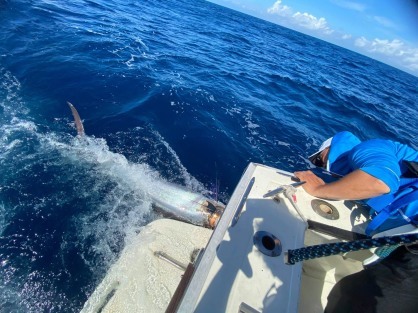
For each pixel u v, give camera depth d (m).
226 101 8.89
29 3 11.45
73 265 3.61
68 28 10.62
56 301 3.26
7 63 7.15
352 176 1.64
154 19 18.27
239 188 1.94
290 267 1.51
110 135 5.91
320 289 2.17
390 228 1.68
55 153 5.12
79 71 7.79
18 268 3.48
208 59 13.38
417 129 13.65
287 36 44.34
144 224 4.31
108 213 4.35
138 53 10.67
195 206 4.60
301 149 7.49
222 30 24.33
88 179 4.81
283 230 1.70
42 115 5.90
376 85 23.91
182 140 6.34
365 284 1.60
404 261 1.46
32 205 4.18
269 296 1.36
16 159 4.78
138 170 5.26
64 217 4.14
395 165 1.57
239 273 1.41
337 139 2.22
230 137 6.96
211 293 1.30
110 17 14.44
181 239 3.29
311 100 12.59
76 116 5.76
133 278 2.85
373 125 11.93
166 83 8.62
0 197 4.16
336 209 2.06
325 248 1.21
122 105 6.93
